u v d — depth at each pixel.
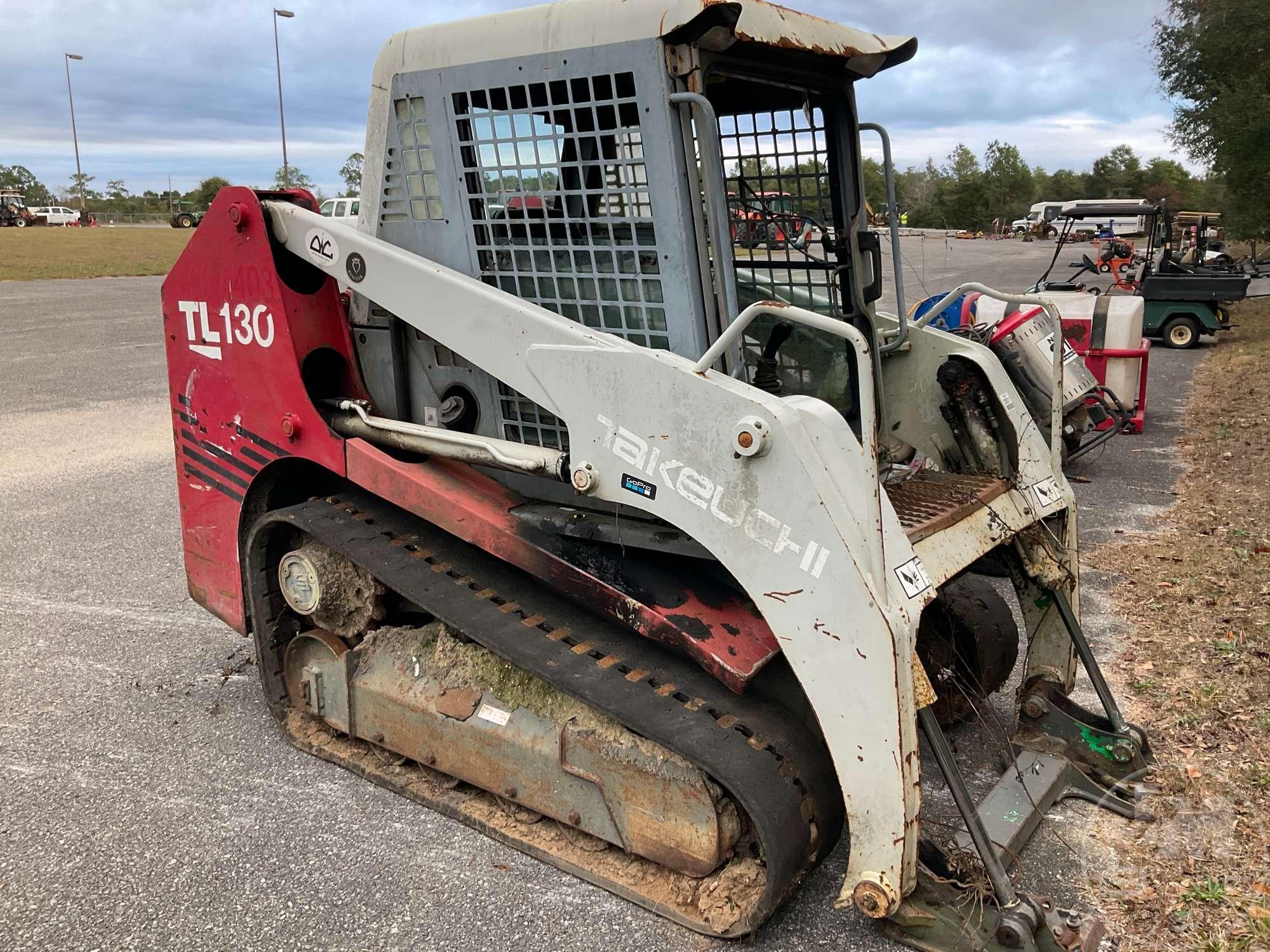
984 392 3.53
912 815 2.43
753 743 2.61
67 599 5.13
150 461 7.87
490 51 2.92
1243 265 17.39
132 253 31.38
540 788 2.99
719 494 2.51
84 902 2.82
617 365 2.63
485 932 2.70
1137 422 8.91
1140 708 3.85
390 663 3.38
